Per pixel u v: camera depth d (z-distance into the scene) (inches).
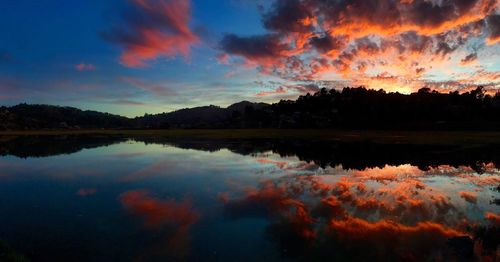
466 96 5703.7
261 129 5403.5
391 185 823.7
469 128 4001.0
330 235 477.7
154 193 764.0
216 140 2763.3
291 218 559.5
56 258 411.2
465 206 617.0
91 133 4965.6
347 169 1099.3
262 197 708.7
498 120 4451.3
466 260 384.5
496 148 1692.9
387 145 1984.5
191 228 517.0
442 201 657.0
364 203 648.4
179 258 410.0
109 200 703.1
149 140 2970.0
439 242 440.8
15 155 1713.8
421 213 575.8
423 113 5103.3
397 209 602.9
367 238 463.5
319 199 685.9
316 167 1151.0
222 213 595.5
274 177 952.9
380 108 5654.5
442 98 5851.4
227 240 466.6
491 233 460.1
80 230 512.1
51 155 1695.4
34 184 896.3
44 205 665.0
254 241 461.4
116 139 3253.0
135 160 1414.9
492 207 608.4
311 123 5718.5
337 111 6220.5
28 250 435.8
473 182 853.8
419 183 845.8
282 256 412.8
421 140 2337.6
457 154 1471.5
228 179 925.2
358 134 3371.1
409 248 425.4
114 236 484.7
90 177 994.7
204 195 735.7
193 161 1347.2
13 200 709.3
